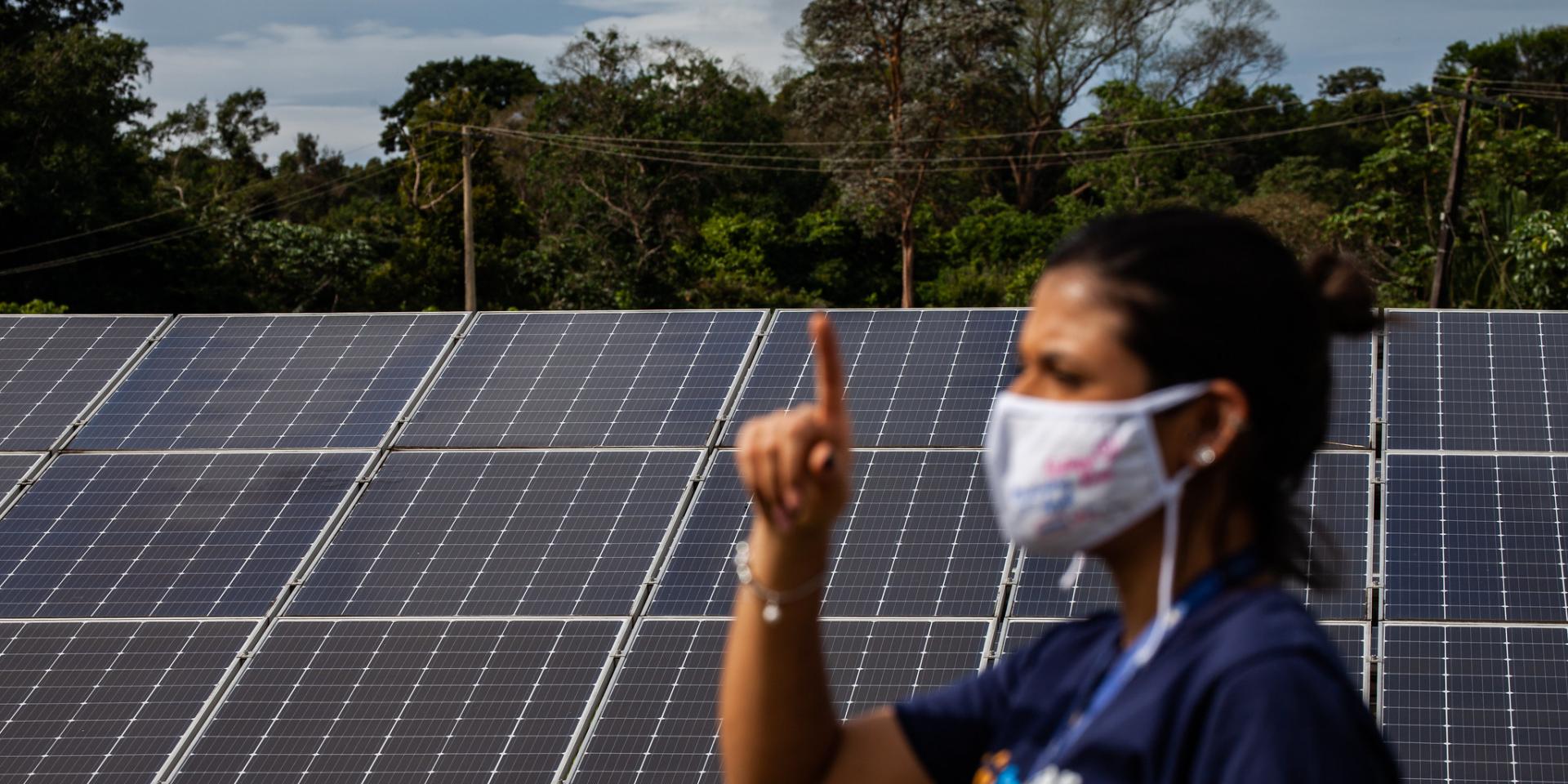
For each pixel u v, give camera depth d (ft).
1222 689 5.11
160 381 37.01
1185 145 225.76
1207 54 268.62
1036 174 254.47
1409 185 122.83
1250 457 5.59
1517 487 29.99
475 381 35.88
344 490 32.89
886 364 34.91
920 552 30.04
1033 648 6.72
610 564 30.32
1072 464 5.54
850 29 205.46
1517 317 34.12
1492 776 25.23
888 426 33.17
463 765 26.81
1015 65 246.88
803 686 6.45
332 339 38.06
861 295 213.46
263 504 32.65
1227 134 263.08
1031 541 5.73
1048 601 28.73
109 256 164.96
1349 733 4.92
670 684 27.76
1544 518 29.30
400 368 36.73
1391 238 123.03
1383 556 28.89
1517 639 27.12
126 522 32.53
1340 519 29.73
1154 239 5.62
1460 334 33.83
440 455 33.58
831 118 211.82
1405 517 29.63
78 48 157.79
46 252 157.89
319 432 34.71
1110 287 5.55
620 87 207.21
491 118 190.29
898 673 27.68
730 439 33.19
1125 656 5.71
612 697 27.63
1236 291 5.47
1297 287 5.62
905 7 204.74
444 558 30.83
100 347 38.45
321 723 27.73
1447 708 26.21
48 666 29.09
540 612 29.55
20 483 33.76
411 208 189.37
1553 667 26.63
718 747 26.58
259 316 39.24
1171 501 5.54
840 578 29.73
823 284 210.79
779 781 6.57
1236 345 5.46
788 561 6.19
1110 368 5.52
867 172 203.72
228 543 31.65
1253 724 4.96
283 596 30.30
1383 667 26.96
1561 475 30.12
